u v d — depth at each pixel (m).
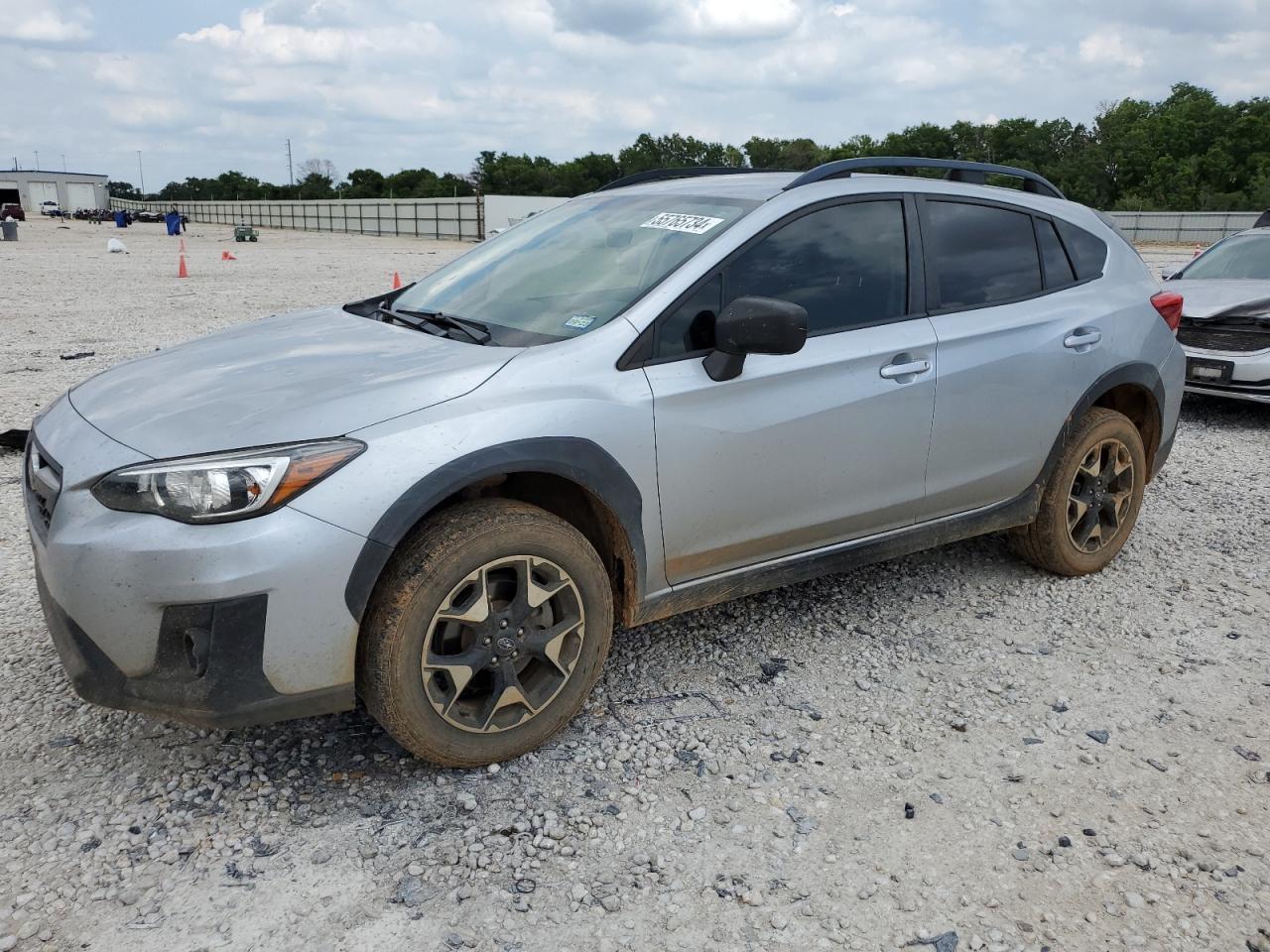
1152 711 3.45
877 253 3.71
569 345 3.05
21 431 6.19
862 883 2.55
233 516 2.49
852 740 3.22
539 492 3.21
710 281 3.27
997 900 2.50
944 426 3.81
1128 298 4.53
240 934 2.31
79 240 47.47
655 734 3.21
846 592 4.40
